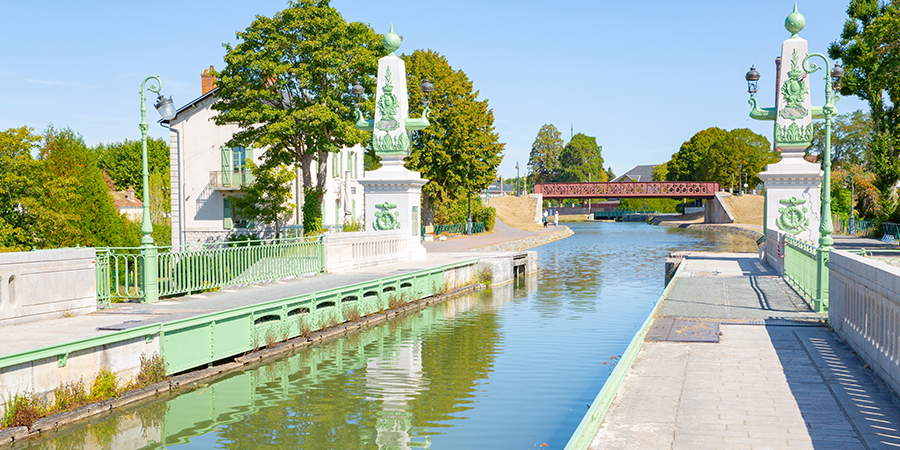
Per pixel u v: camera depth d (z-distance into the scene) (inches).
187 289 671.8
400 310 852.0
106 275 593.9
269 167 1387.8
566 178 6230.3
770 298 649.0
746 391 328.8
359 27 1354.6
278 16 1305.4
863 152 3661.4
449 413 442.0
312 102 1342.3
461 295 1052.5
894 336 327.9
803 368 374.6
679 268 963.3
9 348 402.6
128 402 453.4
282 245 827.4
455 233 2285.9
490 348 639.8
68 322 504.4
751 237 2623.0
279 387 509.0
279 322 631.8
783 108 978.7
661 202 5659.5
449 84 2011.6
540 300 977.5
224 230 1788.9
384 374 546.6
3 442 372.5
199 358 530.9
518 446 379.2
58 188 1077.8
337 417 437.1
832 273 494.6
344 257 953.5
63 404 414.6
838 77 649.0
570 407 450.6
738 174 4566.9
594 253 1904.5
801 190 987.9
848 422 280.8
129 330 461.7
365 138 1346.0
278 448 382.6
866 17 1886.1
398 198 1120.2
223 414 442.9
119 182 3235.7
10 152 1040.8
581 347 636.7
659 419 285.6
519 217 3644.2
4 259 484.4
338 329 711.1
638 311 853.8
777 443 255.6
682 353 414.3
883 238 1823.3
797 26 970.1
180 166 1798.7
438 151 1979.6
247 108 1285.7
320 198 1386.6
